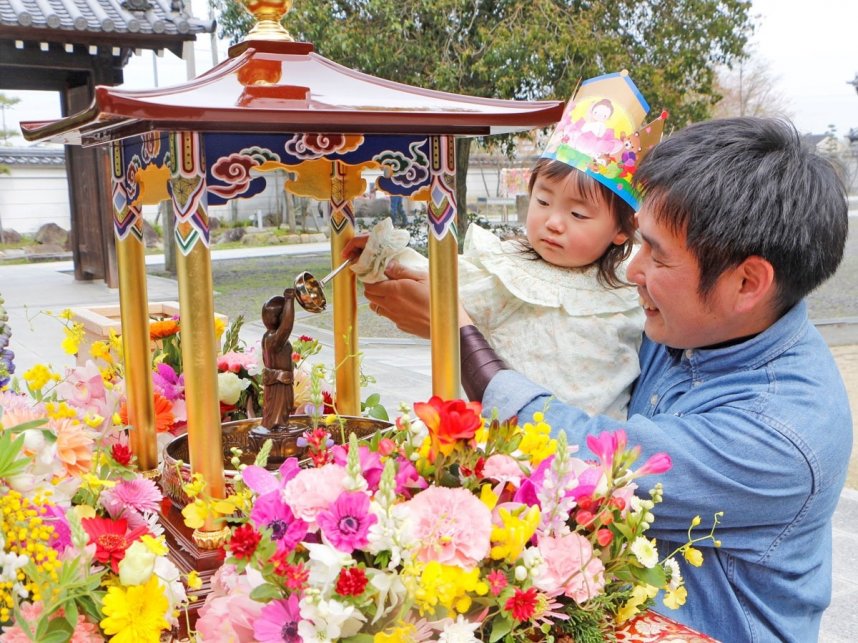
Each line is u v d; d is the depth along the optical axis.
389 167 1.18
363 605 0.78
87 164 11.55
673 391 1.18
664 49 10.76
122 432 1.38
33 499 0.91
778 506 1.02
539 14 10.16
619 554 0.93
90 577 0.84
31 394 1.26
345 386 1.48
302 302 1.20
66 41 8.85
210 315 1.03
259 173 1.35
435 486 0.89
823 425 1.02
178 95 0.97
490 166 19.83
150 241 19.75
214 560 1.03
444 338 1.17
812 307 8.91
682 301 1.04
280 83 1.07
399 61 10.41
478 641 0.80
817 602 1.11
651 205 1.03
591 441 0.95
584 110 1.34
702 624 1.07
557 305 1.34
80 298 10.74
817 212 0.99
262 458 0.95
